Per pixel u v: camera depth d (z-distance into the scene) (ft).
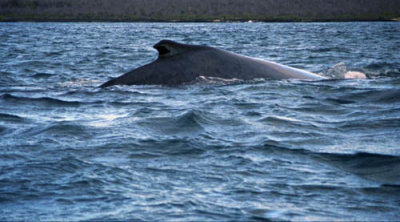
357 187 75.87
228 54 164.66
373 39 510.99
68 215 65.77
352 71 205.46
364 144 97.25
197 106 130.52
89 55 328.49
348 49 371.15
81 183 76.74
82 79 208.44
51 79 207.41
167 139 100.78
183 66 159.02
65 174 80.74
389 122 114.62
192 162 86.84
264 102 136.15
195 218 64.75
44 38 552.82
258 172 81.82
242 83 157.28
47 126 111.65
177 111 124.26
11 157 89.25
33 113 128.16
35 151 92.94
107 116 122.52
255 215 65.92
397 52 338.34
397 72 206.59
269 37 567.18
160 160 88.02
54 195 72.49
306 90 151.53
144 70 161.79
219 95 143.64
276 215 66.03
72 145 96.89
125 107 132.16
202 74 157.69
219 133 105.70
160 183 77.00
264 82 158.51
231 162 86.69
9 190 74.18
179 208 67.72
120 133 105.40
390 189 75.20
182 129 108.47
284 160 88.02
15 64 262.26
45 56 317.42
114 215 65.62
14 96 148.15
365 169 83.41
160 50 162.81
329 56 312.09
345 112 126.93
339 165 85.61
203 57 160.97
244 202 69.92
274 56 316.81
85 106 135.13
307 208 68.33
